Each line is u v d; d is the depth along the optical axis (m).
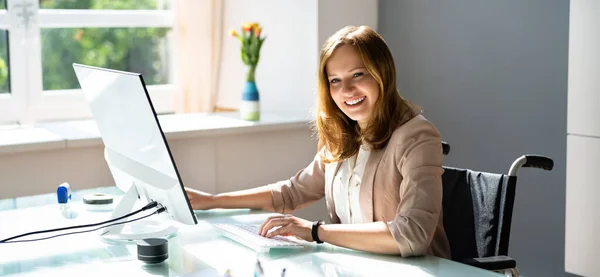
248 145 3.21
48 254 1.64
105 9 3.74
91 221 1.93
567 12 2.94
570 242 2.80
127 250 1.67
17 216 2.00
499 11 3.20
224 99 3.93
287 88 3.63
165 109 3.91
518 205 3.24
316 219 3.50
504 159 3.25
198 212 2.09
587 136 2.70
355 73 1.80
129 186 1.93
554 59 3.00
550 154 3.06
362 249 1.66
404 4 3.58
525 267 3.23
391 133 1.84
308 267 1.54
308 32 3.47
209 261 1.58
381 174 1.83
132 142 1.72
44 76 3.62
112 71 1.63
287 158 3.33
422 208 1.68
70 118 3.70
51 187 2.78
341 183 1.96
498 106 3.25
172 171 1.59
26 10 3.52
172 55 3.92
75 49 3.69
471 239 1.99
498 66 3.23
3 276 1.48
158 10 3.87
